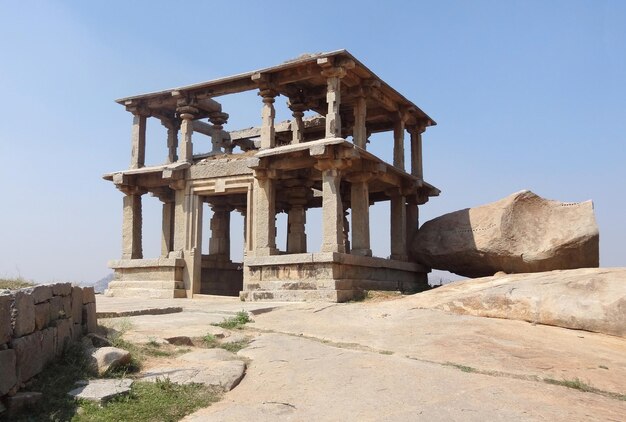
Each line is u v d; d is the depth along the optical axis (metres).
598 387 8.50
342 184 25.92
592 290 13.36
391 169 22.30
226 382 8.22
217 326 12.83
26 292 7.43
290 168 20.84
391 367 8.98
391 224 24.05
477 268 21.73
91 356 8.38
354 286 19.33
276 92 21.70
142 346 9.85
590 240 18.84
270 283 19.73
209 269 26.89
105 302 19.80
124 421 6.63
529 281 14.95
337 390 7.83
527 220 20.39
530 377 8.84
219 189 23.02
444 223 22.95
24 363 7.06
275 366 9.24
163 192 25.80
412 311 14.80
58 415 6.59
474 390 7.77
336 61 19.73
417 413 6.80
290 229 24.31
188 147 24.02
